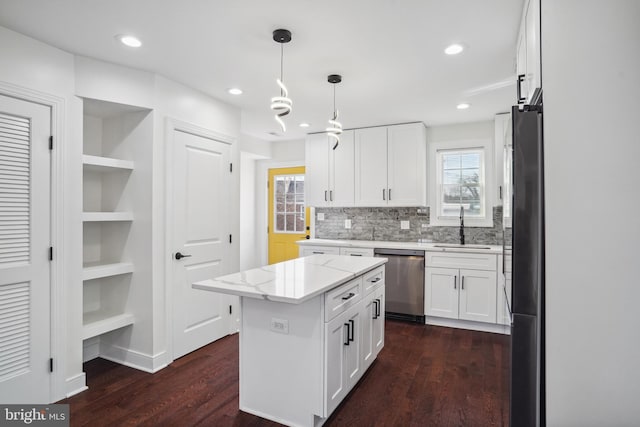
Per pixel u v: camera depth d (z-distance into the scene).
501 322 3.59
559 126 1.31
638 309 1.23
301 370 2.03
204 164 3.28
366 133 4.55
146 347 2.81
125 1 1.84
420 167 4.27
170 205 2.92
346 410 2.24
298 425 2.04
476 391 2.47
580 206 1.28
